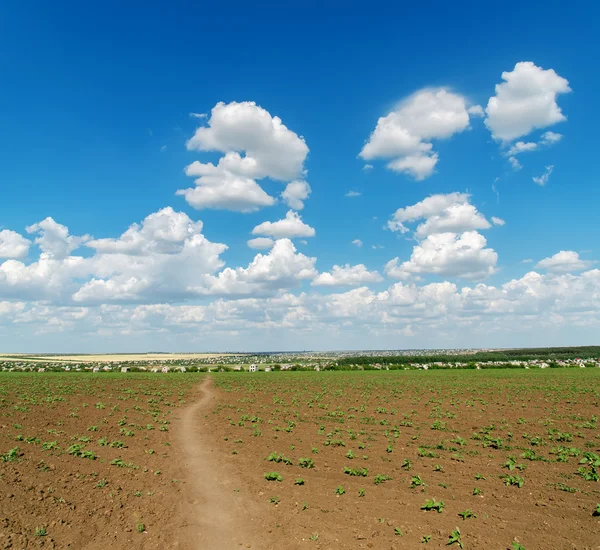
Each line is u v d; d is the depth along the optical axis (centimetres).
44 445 2180
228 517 1468
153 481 1808
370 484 1816
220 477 1922
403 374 8938
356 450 2430
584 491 1680
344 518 1448
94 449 2269
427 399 4669
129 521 1385
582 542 1245
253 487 1780
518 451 2347
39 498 1438
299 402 4622
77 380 7275
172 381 7538
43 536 1210
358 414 3744
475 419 3362
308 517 1461
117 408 3925
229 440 2712
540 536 1288
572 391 5062
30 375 8606
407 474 1952
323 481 1867
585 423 3009
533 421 3209
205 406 4422
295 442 2653
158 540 1282
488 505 1548
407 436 2791
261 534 1336
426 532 1328
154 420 3438
